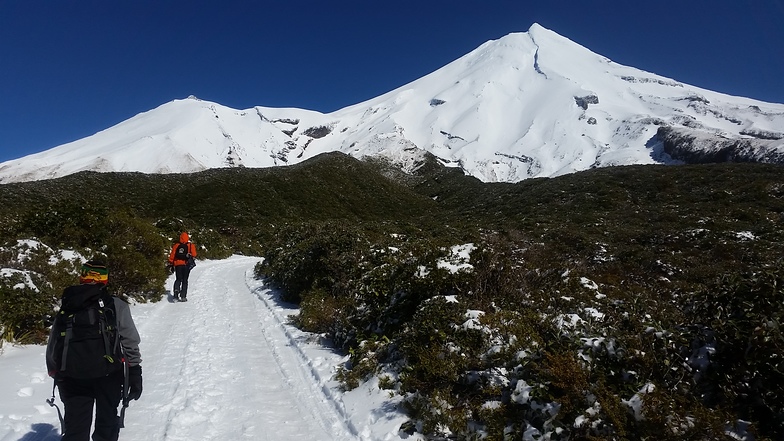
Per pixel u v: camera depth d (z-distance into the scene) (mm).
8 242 9102
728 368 3963
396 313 6840
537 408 3889
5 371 5672
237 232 38688
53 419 4664
